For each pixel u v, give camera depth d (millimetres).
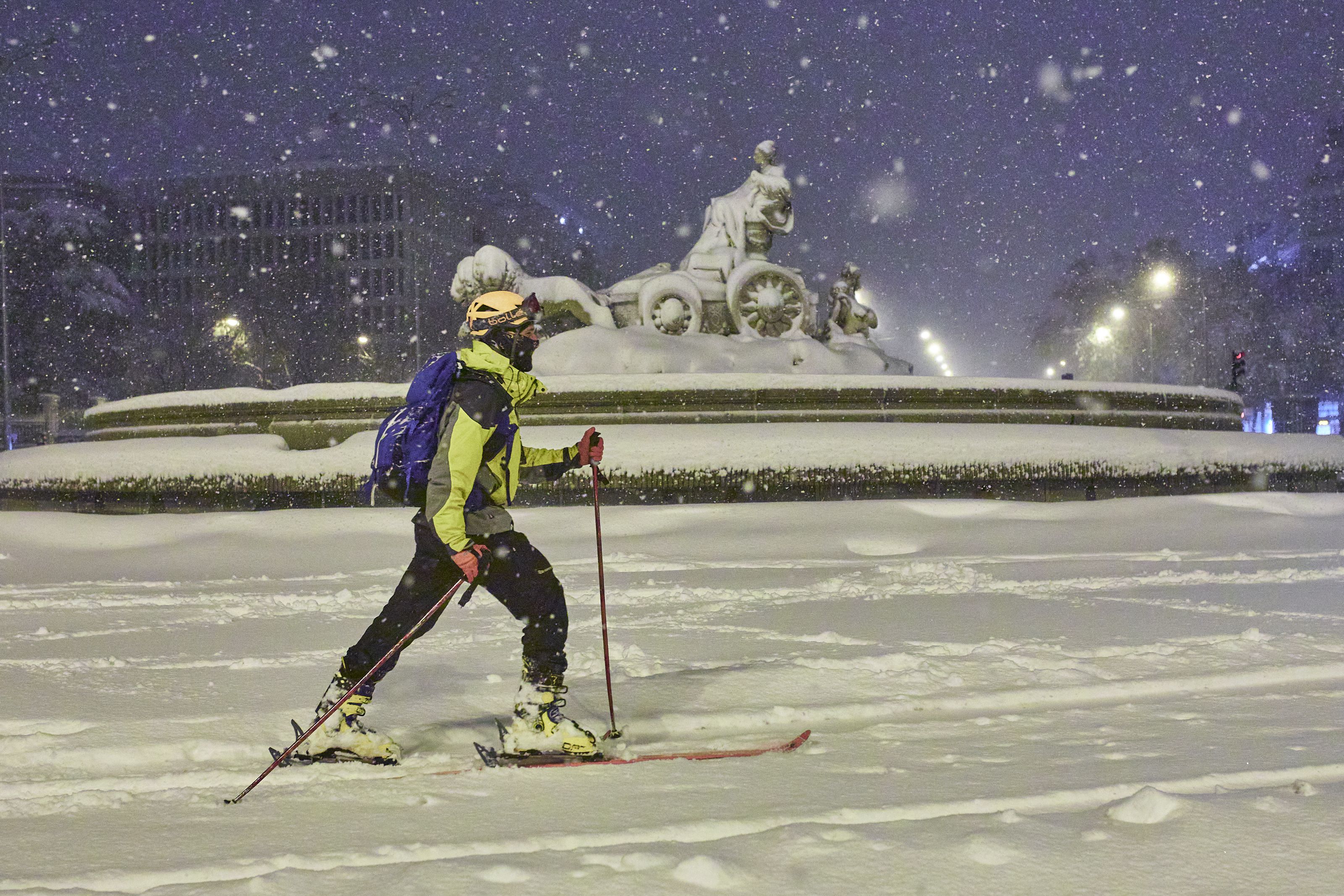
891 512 13820
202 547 12523
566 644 5859
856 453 15062
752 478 14844
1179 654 5309
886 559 11070
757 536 12727
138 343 81188
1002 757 3510
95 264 81750
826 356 20219
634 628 6438
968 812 2902
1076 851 2564
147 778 3414
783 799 3074
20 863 2676
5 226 78062
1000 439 15508
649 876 2463
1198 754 3467
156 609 7848
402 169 120250
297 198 123000
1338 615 6602
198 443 15648
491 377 3625
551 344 19438
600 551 4008
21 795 3340
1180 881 2379
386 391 16406
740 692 4566
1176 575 8875
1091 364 86188
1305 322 80562
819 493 15055
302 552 12023
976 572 9367
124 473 15477
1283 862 2469
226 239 123062
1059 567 9883
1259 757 3391
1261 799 2883
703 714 4188
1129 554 11180
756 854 2588
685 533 12945
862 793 3109
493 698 4555
